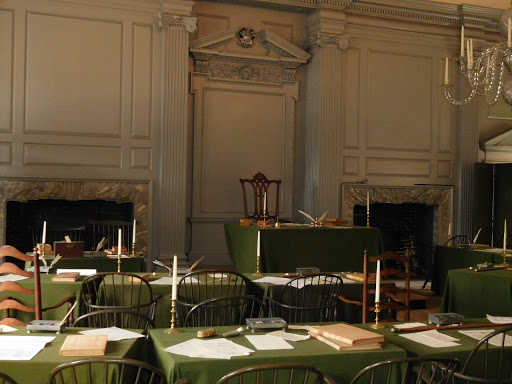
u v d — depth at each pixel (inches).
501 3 420.5
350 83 397.4
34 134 325.7
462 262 293.9
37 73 326.3
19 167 323.0
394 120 409.7
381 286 180.5
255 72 381.7
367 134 402.6
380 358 115.0
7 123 321.4
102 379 106.9
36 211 343.9
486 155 438.9
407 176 413.4
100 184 335.6
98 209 354.3
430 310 283.9
